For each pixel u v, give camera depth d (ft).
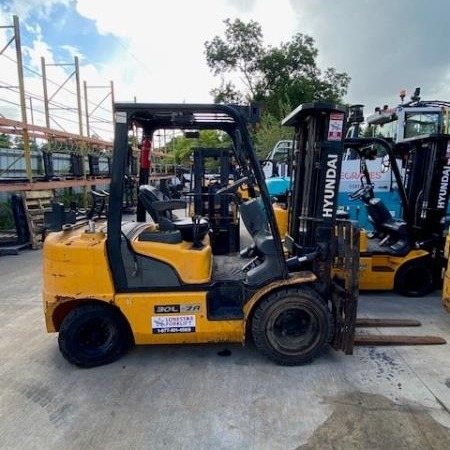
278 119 78.95
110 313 10.19
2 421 8.15
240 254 13.38
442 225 15.31
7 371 10.20
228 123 12.10
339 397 8.71
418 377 9.50
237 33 95.40
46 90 36.04
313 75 97.66
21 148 33.53
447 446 7.18
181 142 67.36
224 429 7.73
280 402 8.57
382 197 20.20
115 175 9.59
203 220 11.35
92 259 9.75
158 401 8.72
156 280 9.91
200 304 9.90
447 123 23.53
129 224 11.57
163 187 15.84
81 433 7.73
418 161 15.81
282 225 16.48
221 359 10.57
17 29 25.73
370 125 28.22
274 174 32.22
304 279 9.92
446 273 12.25
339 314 10.19
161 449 7.23
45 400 8.87
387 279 15.42
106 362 10.36
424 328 12.39
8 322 13.53
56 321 10.50
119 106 9.41
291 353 9.98
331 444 7.27
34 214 26.76
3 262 22.70
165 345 11.44
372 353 10.74
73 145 38.65
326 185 10.39
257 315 9.95
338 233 10.35
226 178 22.63
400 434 7.50
